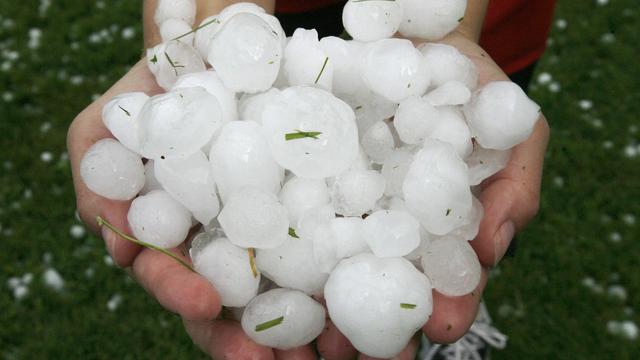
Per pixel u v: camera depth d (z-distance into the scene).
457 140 0.30
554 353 0.48
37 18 0.74
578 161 0.58
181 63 0.32
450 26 0.34
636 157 0.58
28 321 0.49
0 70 0.67
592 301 0.50
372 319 0.26
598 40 0.69
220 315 0.28
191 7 0.37
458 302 0.28
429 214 0.27
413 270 0.27
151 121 0.27
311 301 0.27
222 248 0.27
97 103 0.33
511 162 0.31
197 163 0.28
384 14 0.32
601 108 0.63
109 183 0.29
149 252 0.28
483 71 0.34
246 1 0.38
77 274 0.52
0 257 0.52
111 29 0.72
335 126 0.27
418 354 0.49
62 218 0.55
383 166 0.29
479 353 0.48
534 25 0.46
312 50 0.30
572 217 0.55
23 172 0.58
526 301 0.51
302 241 0.27
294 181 0.29
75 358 0.48
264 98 0.30
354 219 0.27
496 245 0.29
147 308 0.50
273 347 0.27
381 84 0.30
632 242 0.53
